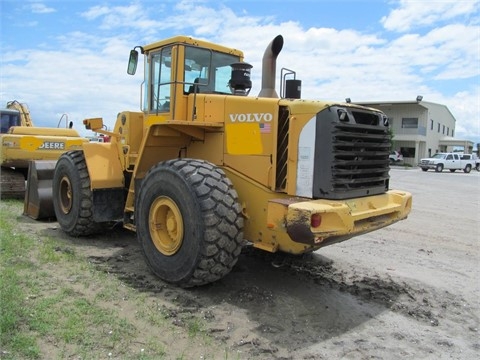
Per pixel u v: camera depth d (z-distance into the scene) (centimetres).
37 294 413
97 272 492
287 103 444
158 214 480
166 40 554
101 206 617
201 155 526
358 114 451
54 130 1051
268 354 343
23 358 303
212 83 572
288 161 439
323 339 374
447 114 5506
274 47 514
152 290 450
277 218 408
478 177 2828
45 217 778
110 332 351
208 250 422
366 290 492
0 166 973
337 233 392
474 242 765
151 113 587
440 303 470
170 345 344
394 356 354
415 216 1033
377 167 481
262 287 478
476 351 371
